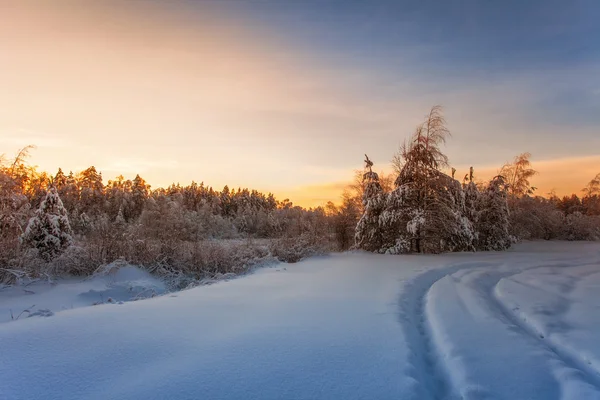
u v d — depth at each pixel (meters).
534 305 8.12
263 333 5.65
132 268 15.05
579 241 41.22
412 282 10.94
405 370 4.25
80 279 14.07
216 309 7.38
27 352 4.67
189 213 53.19
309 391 3.71
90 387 3.75
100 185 63.22
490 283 11.79
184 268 16.72
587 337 5.84
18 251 13.62
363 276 12.53
